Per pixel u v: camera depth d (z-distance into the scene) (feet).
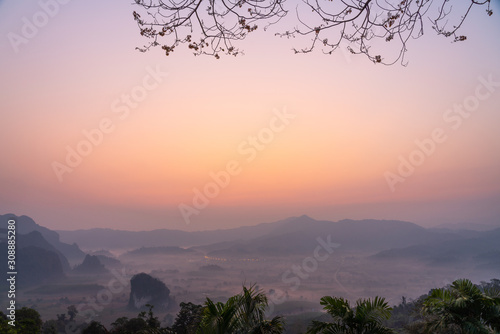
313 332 28.84
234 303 27.45
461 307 30.71
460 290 31.91
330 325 28.53
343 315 28.09
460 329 30.12
